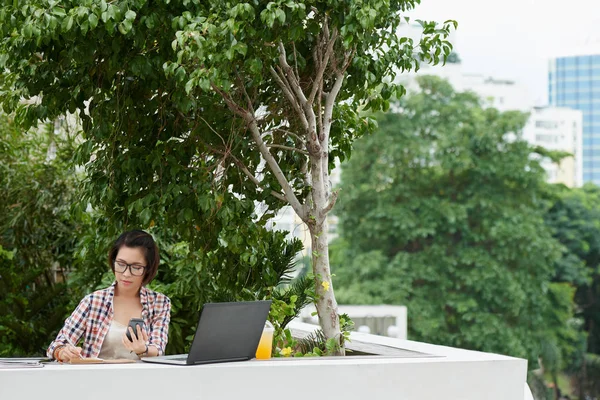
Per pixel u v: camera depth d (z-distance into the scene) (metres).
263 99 4.97
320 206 4.69
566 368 26.64
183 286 6.23
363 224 25.22
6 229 7.54
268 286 5.05
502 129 25.19
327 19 4.57
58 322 7.38
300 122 5.05
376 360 3.73
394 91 5.05
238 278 5.04
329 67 4.93
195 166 4.74
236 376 3.42
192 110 4.70
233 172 4.84
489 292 23.98
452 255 24.56
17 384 3.21
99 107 4.54
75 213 4.82
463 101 25.86
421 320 24.08
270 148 5.07
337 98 5.18
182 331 6.65
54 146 8.02
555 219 28.02
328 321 4.70
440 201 24.77
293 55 4.68
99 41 4.22
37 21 3.86
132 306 4.22
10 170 7.41
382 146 25.38
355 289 24.80
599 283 27.95
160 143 4.66
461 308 23.80
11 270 7.66
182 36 3.84
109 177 4.69
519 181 25.33
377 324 16.31
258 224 4.91
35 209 7.48
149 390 3.32
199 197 4.38
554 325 26.09
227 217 4.39
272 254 5.06
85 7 3.81
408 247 25.44
